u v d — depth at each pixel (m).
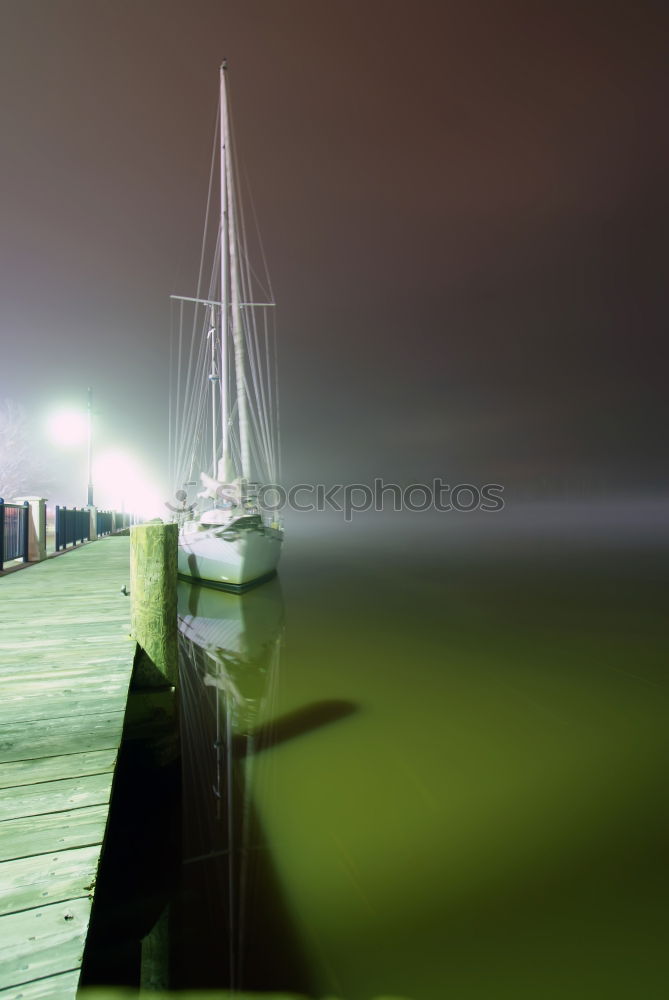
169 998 2.42
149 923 2.91
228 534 14.04
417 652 9.09
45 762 2.76
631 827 3.82
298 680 7.46
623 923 2.87
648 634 10.54
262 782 4.47
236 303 17.91
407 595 15.52
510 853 3.49
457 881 3.21
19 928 1.66
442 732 5.60
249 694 6.84
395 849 3.53
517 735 5.52
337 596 15.27
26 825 2.21
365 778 4.52
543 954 2.65
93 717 3.32
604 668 8.12
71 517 18.41
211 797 4.23
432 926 2.84
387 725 5.77
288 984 2.48
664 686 7.25
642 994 2.43
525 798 4.22
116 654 4.65
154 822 3.91
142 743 4.31
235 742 5.30
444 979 2.49
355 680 7.47
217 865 3.39
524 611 13.05
